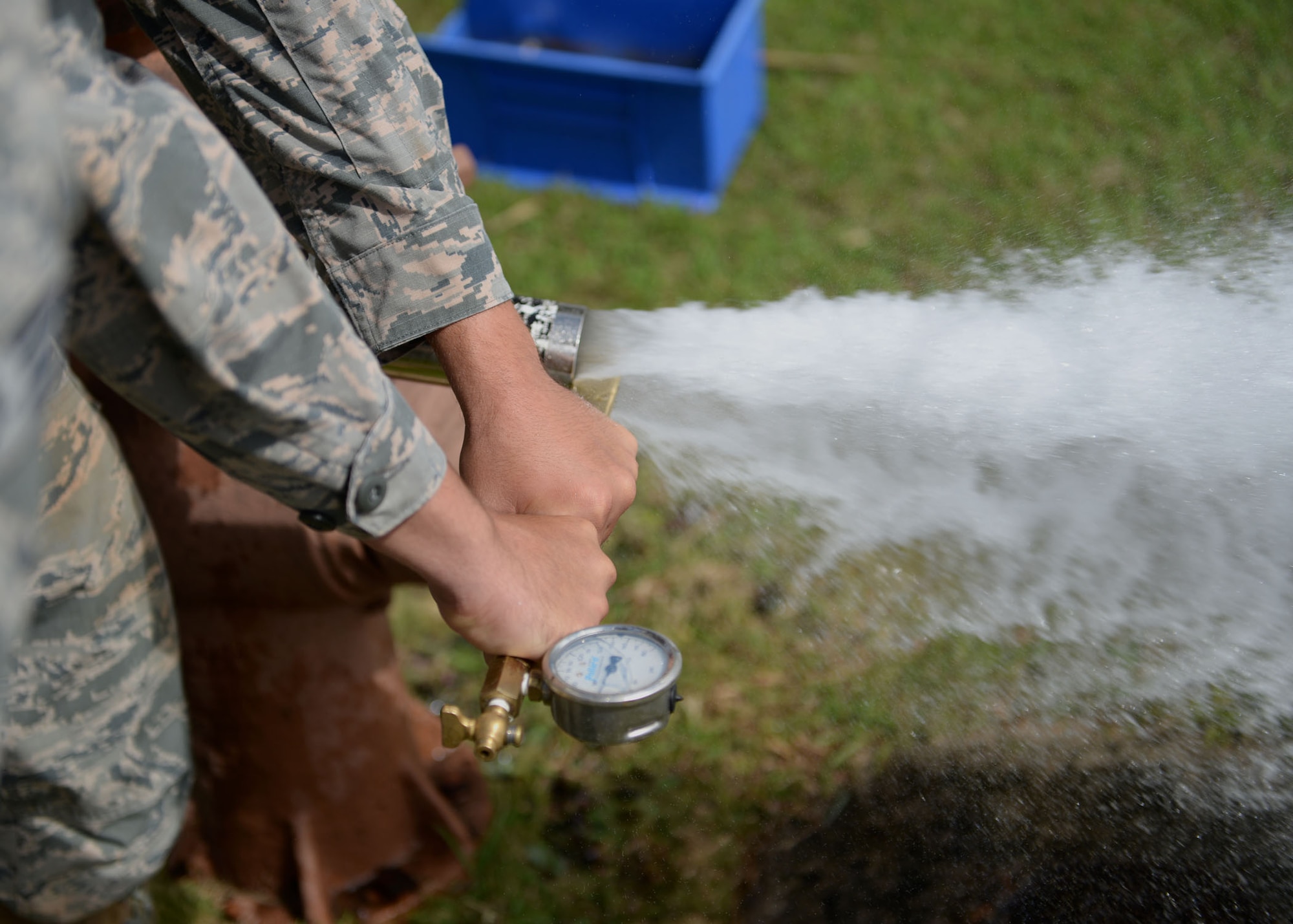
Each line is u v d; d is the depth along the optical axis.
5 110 0.70
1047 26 4.74
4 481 0.77
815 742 2.34
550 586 1.26
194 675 2.03
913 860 2.06
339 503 1.13
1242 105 4.05
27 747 1.45
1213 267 2.09
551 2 4.62
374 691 2.08
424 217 1.40
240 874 2.22
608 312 1.71
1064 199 3.63
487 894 2.22
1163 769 1.96
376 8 1.38
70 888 1.63
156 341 0.99
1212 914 1.80
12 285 0.71
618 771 2.40
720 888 2.15
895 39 4.84
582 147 4.20
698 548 2.76
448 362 1.47
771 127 4.41
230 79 1.38
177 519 1.84
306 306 1.06
